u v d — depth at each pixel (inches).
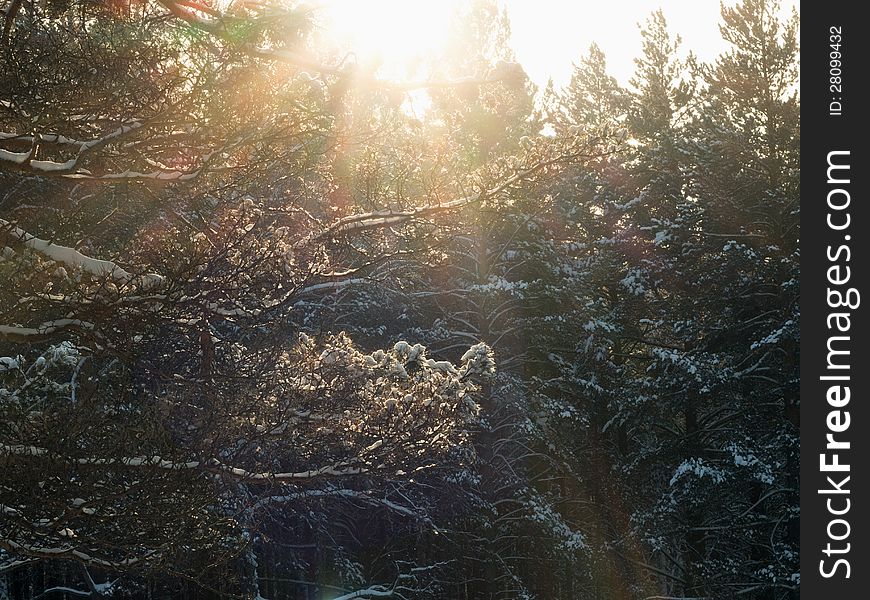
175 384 353.7
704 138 1203.2
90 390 338.6
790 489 1059.3
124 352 337.7
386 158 505.7
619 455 1162.0
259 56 348.5
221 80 339.0
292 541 840.3
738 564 1047.0
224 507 450.6
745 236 1130.0
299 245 432.5
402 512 759.1
